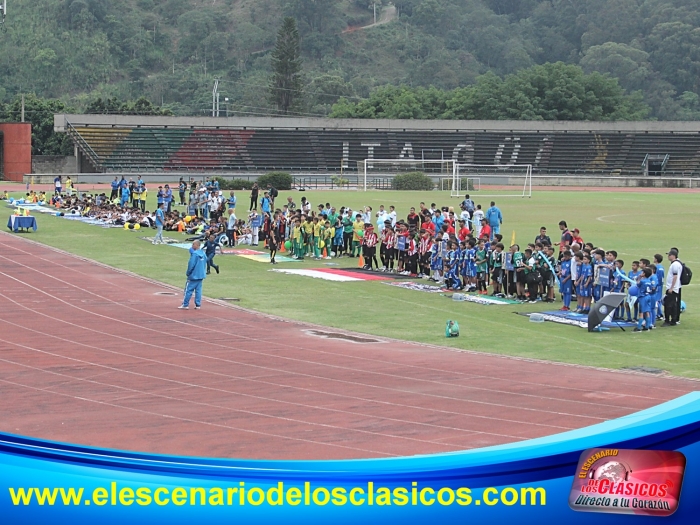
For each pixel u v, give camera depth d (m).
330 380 18.67
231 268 34.97
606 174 103.06
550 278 28.45
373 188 88.38
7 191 73.38
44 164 94.50
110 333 23.17
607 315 23.95
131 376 18.89
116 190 59.19
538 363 20.25
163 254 38.31
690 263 35.22
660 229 47.44
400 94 128.12
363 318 25.69
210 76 182.25
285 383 18.41
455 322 23.23
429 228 35.00
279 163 99.75
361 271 34.75
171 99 175.12
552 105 122.00
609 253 25.78
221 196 51.66
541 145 104.75
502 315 26.36
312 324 24.78
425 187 86.75
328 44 198.88
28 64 174.62
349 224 38.72
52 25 187.75
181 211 55.97
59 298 28.08
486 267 29.66
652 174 103.50
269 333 23.48
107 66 182.12
